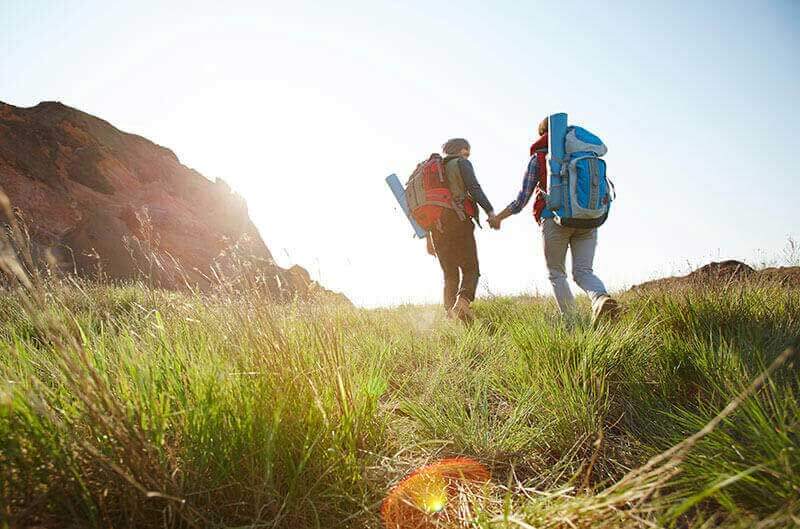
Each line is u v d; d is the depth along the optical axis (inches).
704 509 49.0
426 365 106.7
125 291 180.2
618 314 124.0
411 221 209.6
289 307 77.6
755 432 50.2
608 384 78.8
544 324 107.9
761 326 98.3
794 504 39.4
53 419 42.9
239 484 47.9
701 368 77.5
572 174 140.8
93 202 1051.3
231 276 70.6
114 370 57.9
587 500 43.9
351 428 59.4
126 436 42.0
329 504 50.2
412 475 58.8
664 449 61.0
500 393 91.3
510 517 44.5
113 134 1390.3
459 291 178.1
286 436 52.7
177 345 66.2
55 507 42.6
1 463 42.4
